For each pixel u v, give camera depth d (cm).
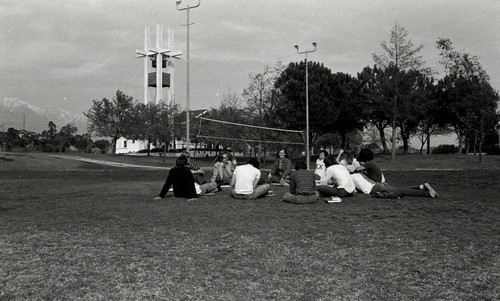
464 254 522
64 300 387
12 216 841
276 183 1540
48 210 924
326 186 1082
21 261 504
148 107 5988
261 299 389
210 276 449
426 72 4325
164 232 668
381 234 638
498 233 632
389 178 1741
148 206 975
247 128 5038
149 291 407
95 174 2395
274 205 973
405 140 5947
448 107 4756
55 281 434
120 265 487
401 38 4250
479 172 1823
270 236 632
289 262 497
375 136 7862
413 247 559
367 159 1138
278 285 423
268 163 5256
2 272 462
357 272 460
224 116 5356
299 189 990
